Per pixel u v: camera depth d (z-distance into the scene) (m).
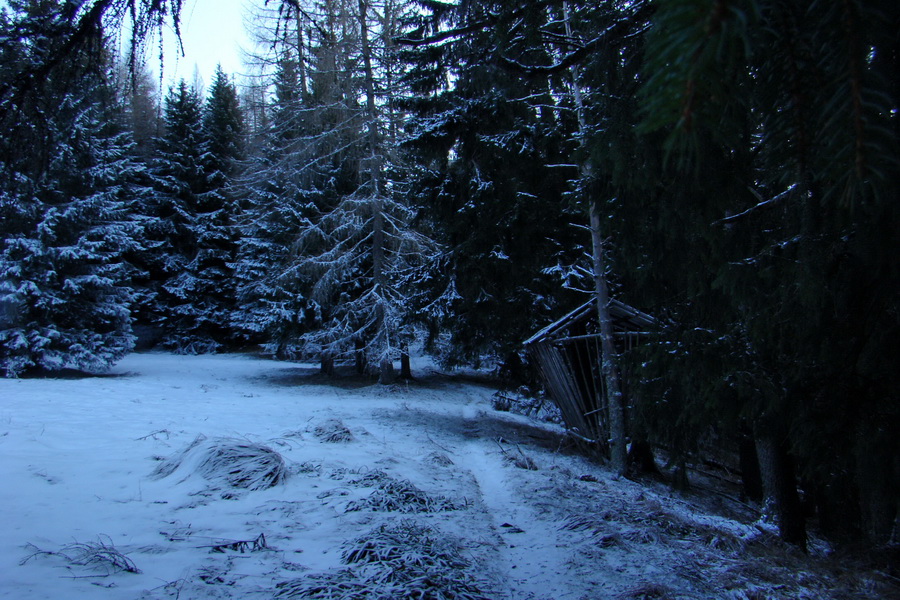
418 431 8.39
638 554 3.42
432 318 11.16
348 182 17.42
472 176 8.88
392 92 13.41
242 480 4.17
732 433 3.52
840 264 2.12
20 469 4.22
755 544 4.17
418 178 9.84
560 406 8.84
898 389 2.18
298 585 2.47
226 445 4.59
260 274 21.42
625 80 2.56
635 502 4.91
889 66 1.04
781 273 2.46
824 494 3.19
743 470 7.75
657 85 0.49
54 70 1.91
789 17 0.75
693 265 3.24
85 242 14.43
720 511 6.26
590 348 9.13
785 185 2.23
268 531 3.31
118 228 15.69
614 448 7.22
